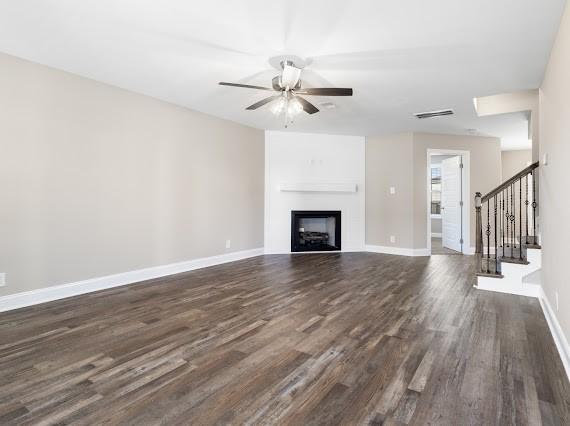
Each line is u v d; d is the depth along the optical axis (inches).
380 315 114.4
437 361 81.6
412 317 112.7
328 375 75.0
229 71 132.6
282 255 236.2
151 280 162.6
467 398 66.1
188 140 182.7
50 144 129.4
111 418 59.8
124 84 147.8
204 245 194.1
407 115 192.4
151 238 166.2
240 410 62.4
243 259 219.3
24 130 122.6
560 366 79.4
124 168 153.9
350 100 165.6
